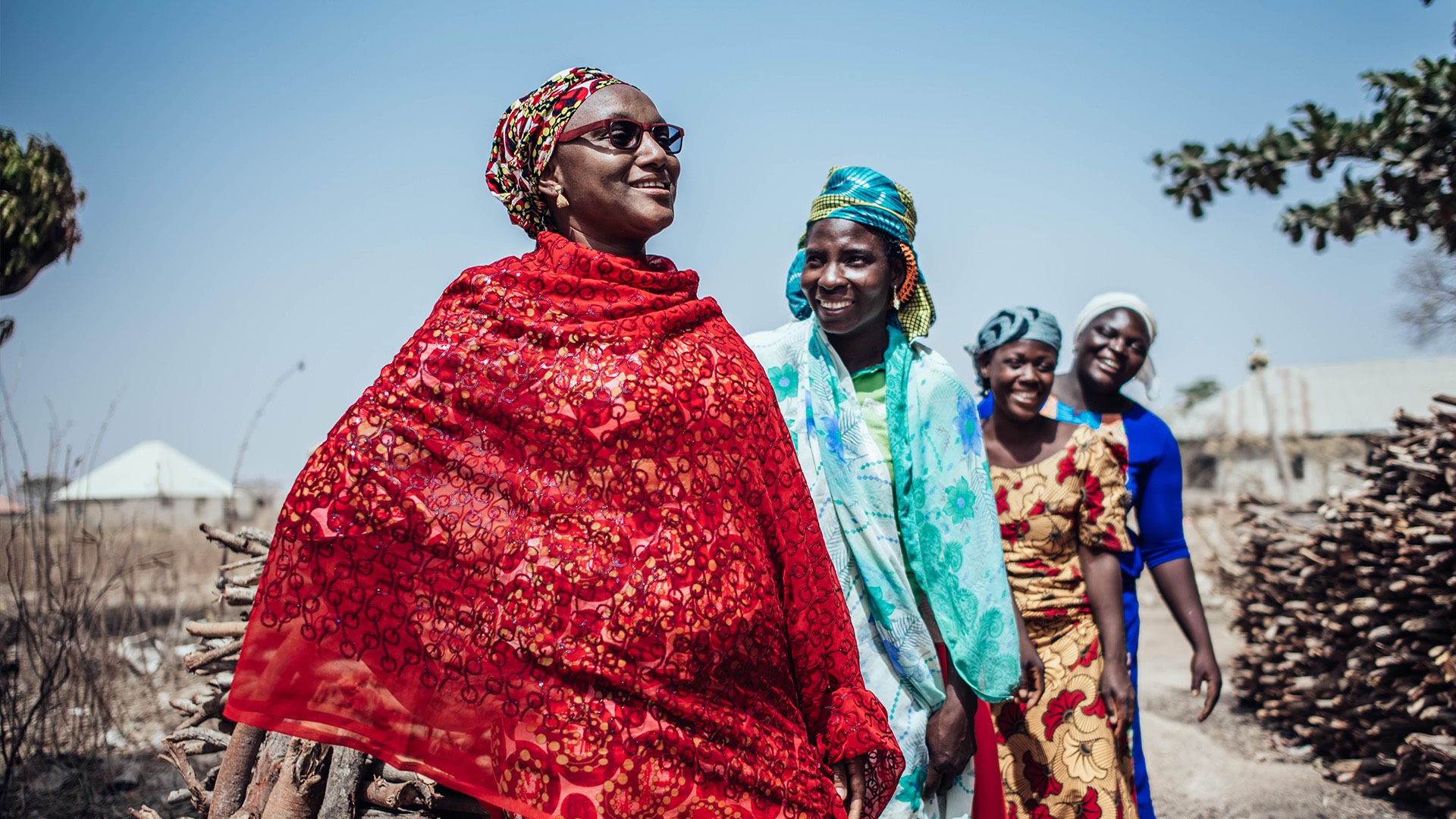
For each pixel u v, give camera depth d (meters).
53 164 6.22
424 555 1.92
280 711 1.91
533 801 1.85
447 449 1.93
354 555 1.92
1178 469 4.34
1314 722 6.04
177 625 6.81
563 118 2.10
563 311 1.96
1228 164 5.98
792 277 3.48
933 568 2.98
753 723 2.00
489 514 1.92
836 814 2.10
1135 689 3.61
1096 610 3.65
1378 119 5.57
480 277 2.02
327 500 1.93
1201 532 14.04
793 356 3.05
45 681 4.79
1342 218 5.85
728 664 1.96
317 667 1.92
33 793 4.57
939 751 2.93
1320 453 32.75
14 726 4.59
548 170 2.15
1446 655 5.26
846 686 2.20
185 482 18.05
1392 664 5.59
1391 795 5.30
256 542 3.88
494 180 2.25
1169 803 5.24
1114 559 3.67
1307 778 5.63
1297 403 35.41
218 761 3.88
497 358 1.95
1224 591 10.82
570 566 1.88
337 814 2.67
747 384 2.08
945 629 2.96
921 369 3.08
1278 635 6.91
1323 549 6.39
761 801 1.97
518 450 1.93
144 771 4.88
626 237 2.16
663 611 1.88
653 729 1.86
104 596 5.68
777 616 2.06
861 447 2.98
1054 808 3.55
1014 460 3.77
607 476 1.91
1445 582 5.47
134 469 18.61
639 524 1.91
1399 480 6.11
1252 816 5.04
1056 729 3.59
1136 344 4.64
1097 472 3.64
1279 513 7.60
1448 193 5.54
